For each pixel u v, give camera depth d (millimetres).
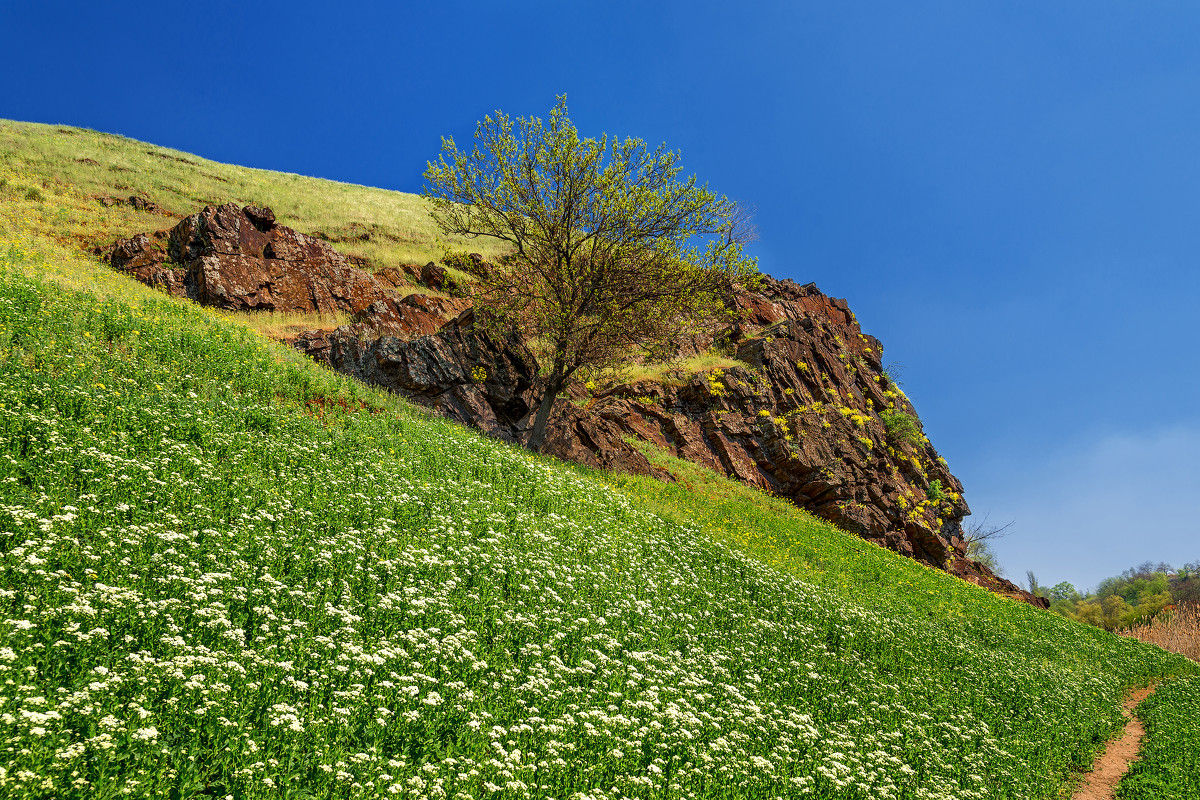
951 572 39938
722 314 28734
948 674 15641
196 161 59438
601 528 16766
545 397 25828
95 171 46031
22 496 8375
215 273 27906
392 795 5195
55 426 10789
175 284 27719
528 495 17250
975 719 12922
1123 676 24531
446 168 26609
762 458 35625
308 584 8852
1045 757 12453
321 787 5098
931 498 44750
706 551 18750
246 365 18047
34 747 4379
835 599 18812
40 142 49188
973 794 9508
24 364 12977
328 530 10938
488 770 5918
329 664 6898
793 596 17547
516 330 27422
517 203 26672
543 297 26859
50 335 14852
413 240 51625
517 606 10312
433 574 10461
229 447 12875
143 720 5039
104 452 10570
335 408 18500
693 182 26156
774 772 7984
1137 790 11648
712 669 10852
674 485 27359
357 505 12094
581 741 7078
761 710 9977
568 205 26328
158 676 5684
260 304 28594
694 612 13531
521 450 22859
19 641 5422
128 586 7230
